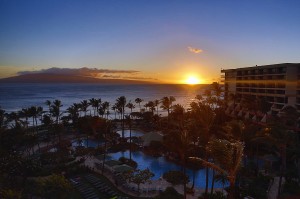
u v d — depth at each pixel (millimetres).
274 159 52188
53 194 34844
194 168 46906
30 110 87375
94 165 55250
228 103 113750
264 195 37625
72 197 38719
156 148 63594
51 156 55406
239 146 24875
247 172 45438
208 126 47219
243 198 36156
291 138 39469
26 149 64250
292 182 43094
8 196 28406
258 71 95688
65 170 50156
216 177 38281
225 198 33812
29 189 36344
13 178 39188
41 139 78375
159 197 36375
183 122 64000
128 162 56062
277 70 84938
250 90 99688
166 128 85750
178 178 43125
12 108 187625
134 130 98188
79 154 61906
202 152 52000
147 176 42406
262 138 47219
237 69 107750
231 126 46031
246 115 89938
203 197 34500
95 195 39906
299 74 78188
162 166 55969
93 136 82125
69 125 95438
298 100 78000
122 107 109500
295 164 51062
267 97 89375
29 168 42688
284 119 61844
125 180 44688
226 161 24672
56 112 93000
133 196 40250
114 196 39469
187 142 37156
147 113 103812
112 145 71438
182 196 38125
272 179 45031
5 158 41844
